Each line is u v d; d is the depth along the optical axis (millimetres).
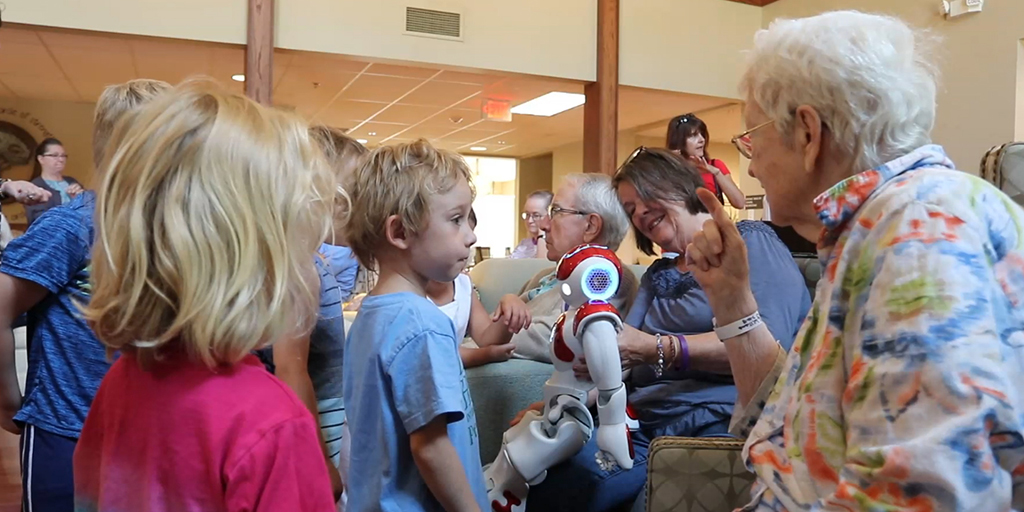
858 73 844
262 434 642
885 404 689
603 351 1324
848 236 833
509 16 5707
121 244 644
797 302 1535
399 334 1099
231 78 6684
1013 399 649
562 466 1567
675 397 1590
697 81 6324
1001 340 686
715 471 1274
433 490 1085
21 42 5602
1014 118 4465
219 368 669
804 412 831
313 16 5133
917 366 670
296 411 680
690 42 6281
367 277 1719
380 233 1207
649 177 1696
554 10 5855
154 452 654
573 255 1404
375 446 1114
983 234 721
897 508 654
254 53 4855
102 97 1122
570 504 1545
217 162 655
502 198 13633
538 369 1802
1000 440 645
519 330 1755
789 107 914
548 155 12422
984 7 4621
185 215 636
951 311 670
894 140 855
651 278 1752
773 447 901
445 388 1071
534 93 7234
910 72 867
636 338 1521
